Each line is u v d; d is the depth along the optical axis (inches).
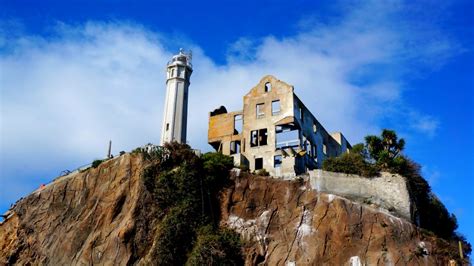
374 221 2082.9
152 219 2202.3
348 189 2231.8
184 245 2100.1
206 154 2393.0
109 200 2340.1
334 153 3211.1
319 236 2082.9
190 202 2197.3
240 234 2155.5
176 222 2128.4
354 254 2012.8
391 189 2214.6
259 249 2103.8
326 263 2011.6
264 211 2212.1
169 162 2358.5
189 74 3110.2
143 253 2127.2
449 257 2041.1
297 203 2206.0
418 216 2226.9
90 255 2177.7
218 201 2268.7
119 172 2410.2
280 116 2657.5
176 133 2891.2
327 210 2140.7
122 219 2244.1
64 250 2267.5
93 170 2519.7
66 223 2385.6
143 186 2283.5
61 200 2492.6
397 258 1982.0
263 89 2773.1
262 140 2716.5
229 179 2314.2
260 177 2311.8
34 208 2522.1
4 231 2522.1
